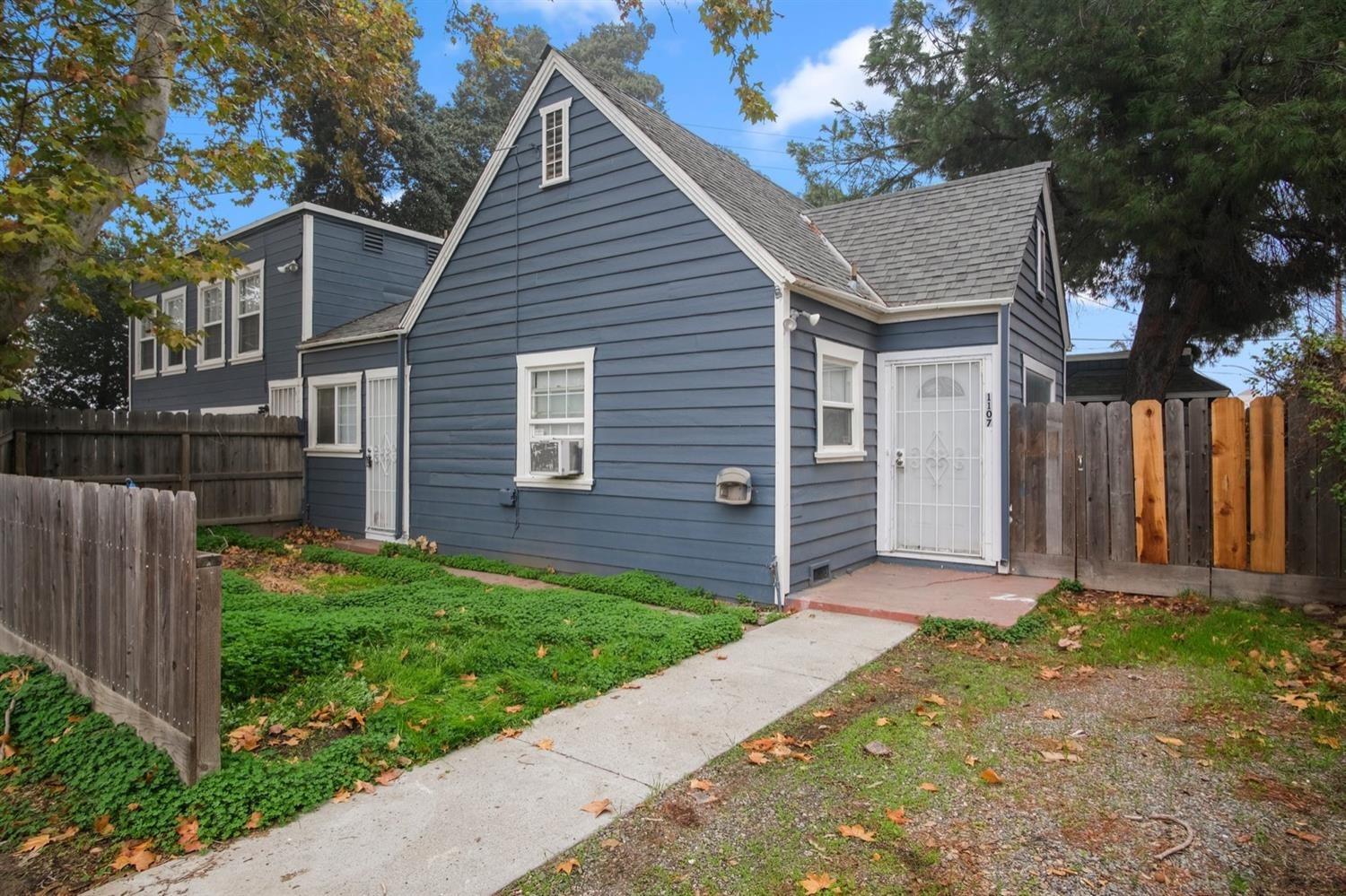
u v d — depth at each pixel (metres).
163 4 7.80
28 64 7.23
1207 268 12.59
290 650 4.85
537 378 9.15
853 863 2.75
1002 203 9.48
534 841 2.92
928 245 9.30
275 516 12.61
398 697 4.46
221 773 3.38
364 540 11.59
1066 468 7.48
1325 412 5.96
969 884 2.61
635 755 3.73
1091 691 4.60
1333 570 6.13
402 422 10.80
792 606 6.77
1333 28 10.03
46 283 7.46
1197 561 6.75
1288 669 4.76
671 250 7.61
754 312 6.98
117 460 10.90
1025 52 13.23
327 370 12.65
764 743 3.85
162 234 9.11
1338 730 3.86
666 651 5.32
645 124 8.27
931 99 16.05
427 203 23.77
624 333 8.04
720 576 7.22
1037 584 7.35
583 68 8.50
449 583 7.97
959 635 5.85
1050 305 10.98
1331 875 2.62
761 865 2.75
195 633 3.34
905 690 4.70
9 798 3.40
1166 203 11.34
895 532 8.66
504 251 9.34
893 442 8.67
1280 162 10.29
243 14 9.54
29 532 4.98
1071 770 3.50
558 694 4.51
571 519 8.58
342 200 23.20
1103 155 12.05
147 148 7.85
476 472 9.73
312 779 3.35
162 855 2.86
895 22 16.91
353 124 12.54
